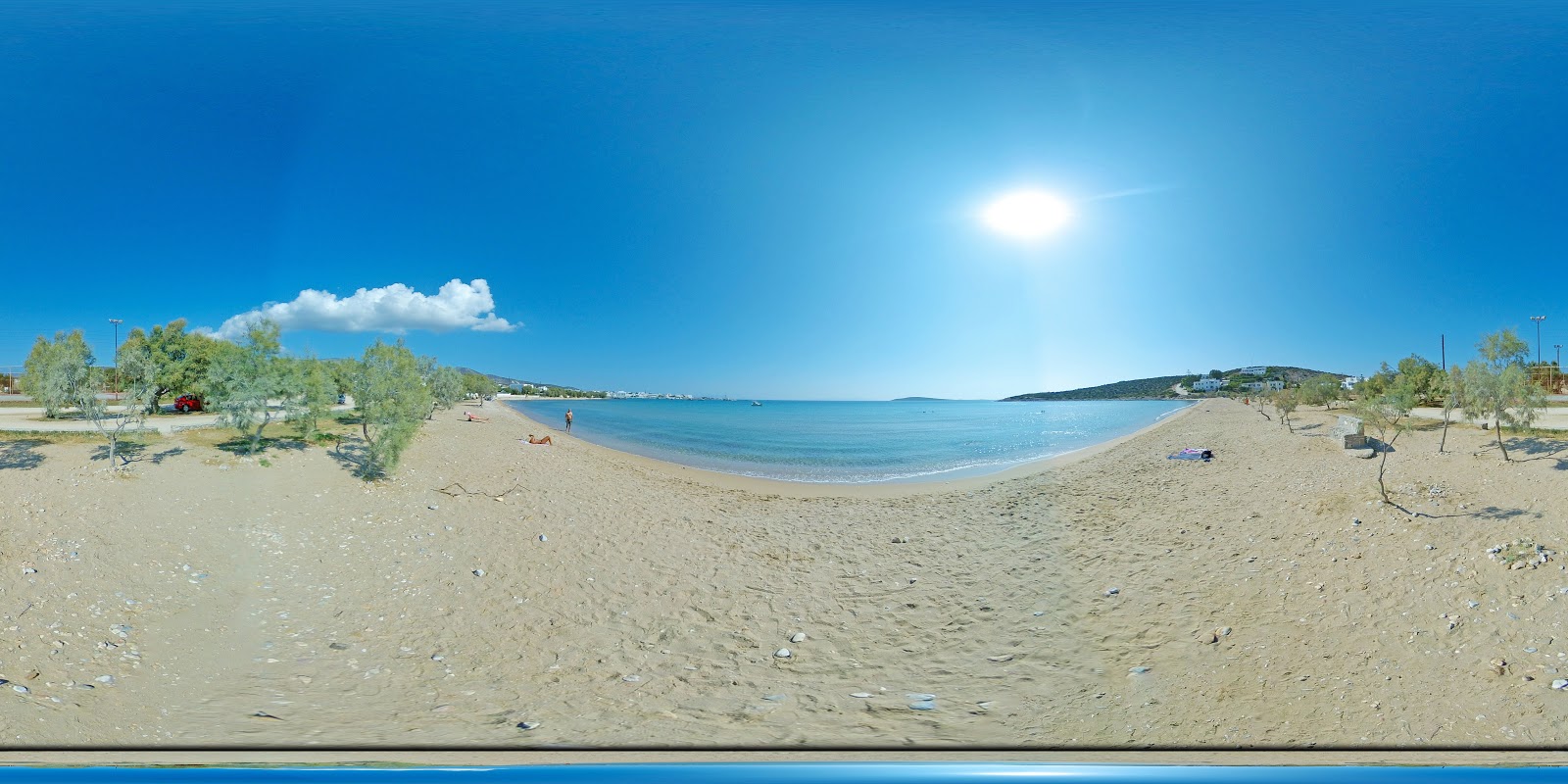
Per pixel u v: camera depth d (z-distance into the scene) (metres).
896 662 9.24
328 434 25.78
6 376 41.50
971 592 12.25
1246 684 7.80
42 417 28.23
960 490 25.88
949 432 70.25
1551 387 50.56
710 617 11.08
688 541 16.28
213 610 10.51
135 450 19.75
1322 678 7.76
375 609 11.04
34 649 8.45
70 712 7.08
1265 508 17.23
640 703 7.93
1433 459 20.67
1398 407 22.38
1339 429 29.33
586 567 13.65
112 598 10.27
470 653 9.52
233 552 12.88
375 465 21.11
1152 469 28.17
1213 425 53.44
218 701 7.69
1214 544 14.31
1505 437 23.03
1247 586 11.30
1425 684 7.34
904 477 31.09
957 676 8.66
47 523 12.69
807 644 9.96
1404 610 9.38
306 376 22.44
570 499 21.11
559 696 8.14
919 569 13.93
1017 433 67.56
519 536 15.81
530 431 51.69
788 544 16.34
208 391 21.03
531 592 12.07
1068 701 7.71
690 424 85.56
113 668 8.31
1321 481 19.72
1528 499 13.97
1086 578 12.71
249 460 19.89
